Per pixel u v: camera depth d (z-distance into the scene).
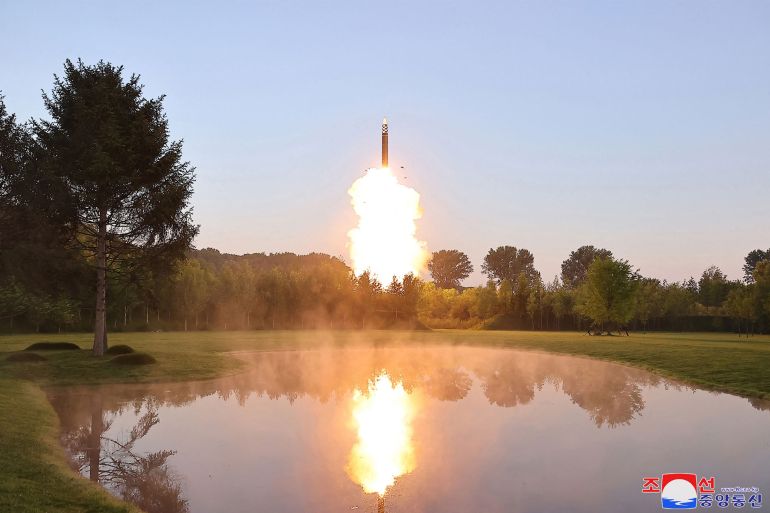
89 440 16.33
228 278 94.25
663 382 28.81
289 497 11.30
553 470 13.12
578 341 55.66
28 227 31.12
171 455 14.69
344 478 12.60
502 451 14.98
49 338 53.56
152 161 33.12
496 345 54.03
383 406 22.06
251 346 49.72
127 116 33.03
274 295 97.56
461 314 129.00
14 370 27.11
